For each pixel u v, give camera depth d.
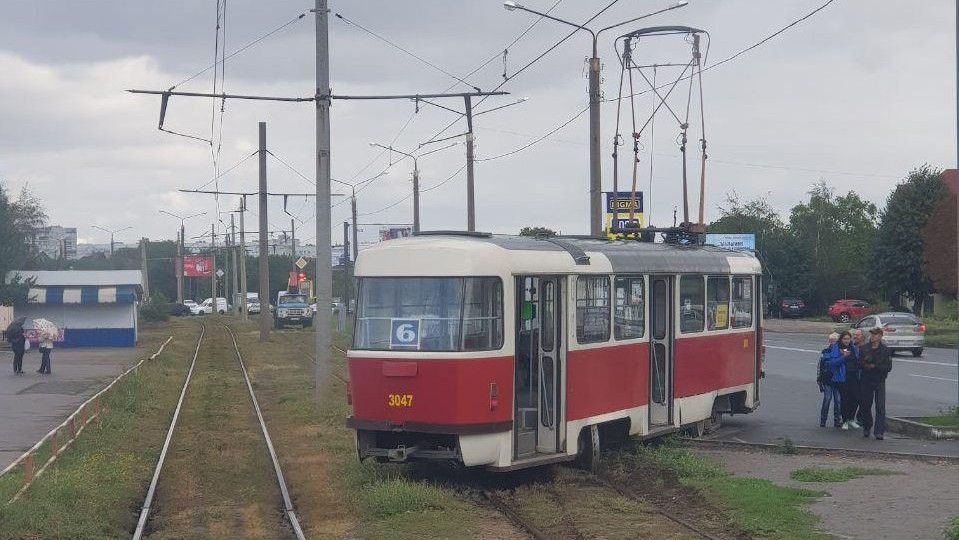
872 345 18.97
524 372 14.45
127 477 15.12
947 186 70.94
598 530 11.69
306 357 42.44
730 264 20.23
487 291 13.87
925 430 19.14
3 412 22.89
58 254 140.38
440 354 13.65
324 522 12.41
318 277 24.16
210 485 15.04
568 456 14.84
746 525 11.61
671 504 13.35
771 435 19.78
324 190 24.12
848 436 19.55
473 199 34.69
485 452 13.68
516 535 11.55
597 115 24.20
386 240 14.97
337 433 19.64
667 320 17.83
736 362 20.44
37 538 11.29
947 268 62.25
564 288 14.98
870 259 72.88
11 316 48.78
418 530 11.73
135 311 50.94
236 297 94.12
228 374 34.84
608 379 15.90
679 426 18.05
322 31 23.81
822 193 89.00
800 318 81.56
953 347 47.00
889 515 12.12
